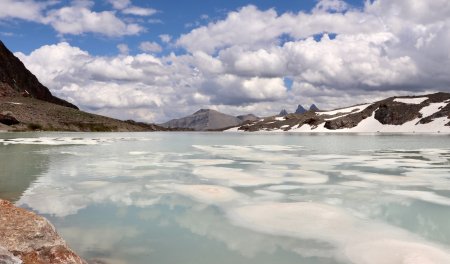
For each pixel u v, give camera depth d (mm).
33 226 7617
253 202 14594
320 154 37688
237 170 24094
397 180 20016
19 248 7012
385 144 56938
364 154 37625
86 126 142375
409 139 75312
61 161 28469
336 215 12602
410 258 8781
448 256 8914
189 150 43719
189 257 8977
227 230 11047
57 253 7332
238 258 8938
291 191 16906
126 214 12781
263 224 11633
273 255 9117
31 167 24719
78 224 11531
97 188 17359
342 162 29359
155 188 17438
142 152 38938
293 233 10750
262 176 21422
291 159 32094
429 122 153875
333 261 8727
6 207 8281
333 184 18781
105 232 10781
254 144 60281
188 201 14750
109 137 84125
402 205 14148
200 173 22453
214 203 14438
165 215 12664
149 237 10391
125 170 23750
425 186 18219
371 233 10727
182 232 10852
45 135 84500
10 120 111500
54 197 15320
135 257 8922
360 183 19062
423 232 10836
